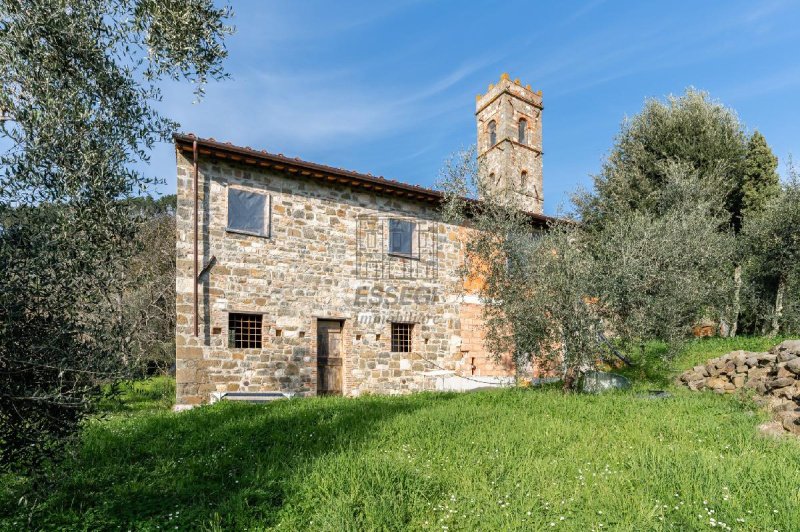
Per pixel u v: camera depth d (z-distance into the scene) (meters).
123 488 5.20
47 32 4.28
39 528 4.26
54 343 3.59
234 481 5.30
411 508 4.33
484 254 12.03
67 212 3.97
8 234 3.60
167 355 19.53
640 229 12.39
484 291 12.16
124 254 4.35
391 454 5.88
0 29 4.13
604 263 10.84
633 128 20.66
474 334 14.98
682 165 18.25
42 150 3.87
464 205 13.25
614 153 21.09
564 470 5.18
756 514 4.03
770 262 15.73
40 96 4.07
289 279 12.16
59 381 3.52
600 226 18.86
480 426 7.07
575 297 10.12
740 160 19.52
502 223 11.82
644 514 4.08
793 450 5.52
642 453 5.47
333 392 12.72
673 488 4.52
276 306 11.89
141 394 13.23
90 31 4.60
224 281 11.29
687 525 3.94
